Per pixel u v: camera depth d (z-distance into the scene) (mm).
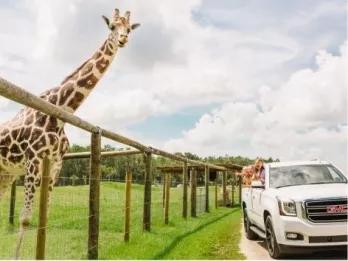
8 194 18109
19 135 8484
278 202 8180
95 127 8109
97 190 8070
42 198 6289
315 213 7840
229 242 10750
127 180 10141
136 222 13781
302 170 9805
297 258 8344
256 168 14453
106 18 9727
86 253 8594
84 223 12961
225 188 26844
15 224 12680
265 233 9031
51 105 6500
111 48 9516
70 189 20359
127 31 9469
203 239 10562
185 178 16469
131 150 12367
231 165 26812
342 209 7836
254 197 10398
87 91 9359
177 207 21422
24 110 9008
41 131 8320
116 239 10359
